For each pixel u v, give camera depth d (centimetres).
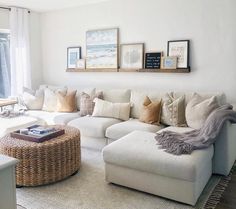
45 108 473
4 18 489
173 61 397
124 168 253
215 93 338
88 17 484
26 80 527
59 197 242
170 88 412
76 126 372
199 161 227
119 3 444
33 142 267
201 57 380
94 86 496
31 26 537
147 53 424
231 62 358
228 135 277
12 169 117
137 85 445
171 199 233
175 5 391
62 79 539
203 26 373
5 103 433
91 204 229
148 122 354
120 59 454
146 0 416
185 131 306
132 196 243
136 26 432
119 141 272
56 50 539
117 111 388
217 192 248
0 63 528
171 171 224
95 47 479
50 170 263
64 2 462
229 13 352
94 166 311
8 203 116
